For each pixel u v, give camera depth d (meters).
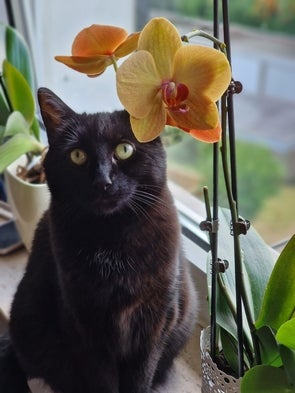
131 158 0.38
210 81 0.28
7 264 0.62
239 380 0.35
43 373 0.49
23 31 0.72
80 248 0.40
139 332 0.43
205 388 0.38
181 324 0.47
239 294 0.34
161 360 0.48
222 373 0.36
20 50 0.61
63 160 0.39
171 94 0.28
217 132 0.30
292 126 0.54
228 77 0.28
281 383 0.31
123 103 0.28
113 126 0.38
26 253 0.64
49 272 0.45
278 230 0.53
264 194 0.55
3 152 0.54
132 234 0.39
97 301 0.41
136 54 0.27
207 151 0.59
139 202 0.39
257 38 0.53
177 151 0.61
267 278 0.38
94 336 0.42
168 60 0.28
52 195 0.41
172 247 0.40
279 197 0.55
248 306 0.34
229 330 0.36
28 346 0.48
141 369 0.45
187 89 0.28
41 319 0.47
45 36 0.71
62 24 0.70
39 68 0.72
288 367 0.31
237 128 0.57
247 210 0.55
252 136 0.56
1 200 0.73
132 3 0.65
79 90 0.69
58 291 0.44
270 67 0.54
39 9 0.71
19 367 0.52
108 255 0.40
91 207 0.38
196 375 0.50
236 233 0.33
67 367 0.47
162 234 0.40
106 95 0.66
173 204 0.42
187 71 0.28
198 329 0.53
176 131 0.61
